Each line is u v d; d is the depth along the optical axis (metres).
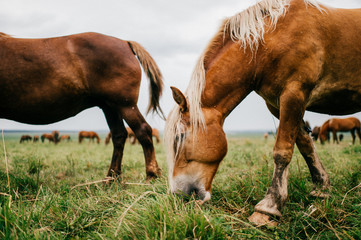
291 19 2.23
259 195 2.47
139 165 5.14
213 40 2.39
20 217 1.89
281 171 2.10
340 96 2.46
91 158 6.64
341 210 2.02
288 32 2.19
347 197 2.29
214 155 2.04
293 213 2.11
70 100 3.38
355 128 13.50
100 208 2.25
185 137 2.03
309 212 2.06
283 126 2.14
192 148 2.01
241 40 2.30
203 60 2.30
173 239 1.53
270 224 1.91
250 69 2.29
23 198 2.69
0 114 3.26
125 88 3.48
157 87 4.01
